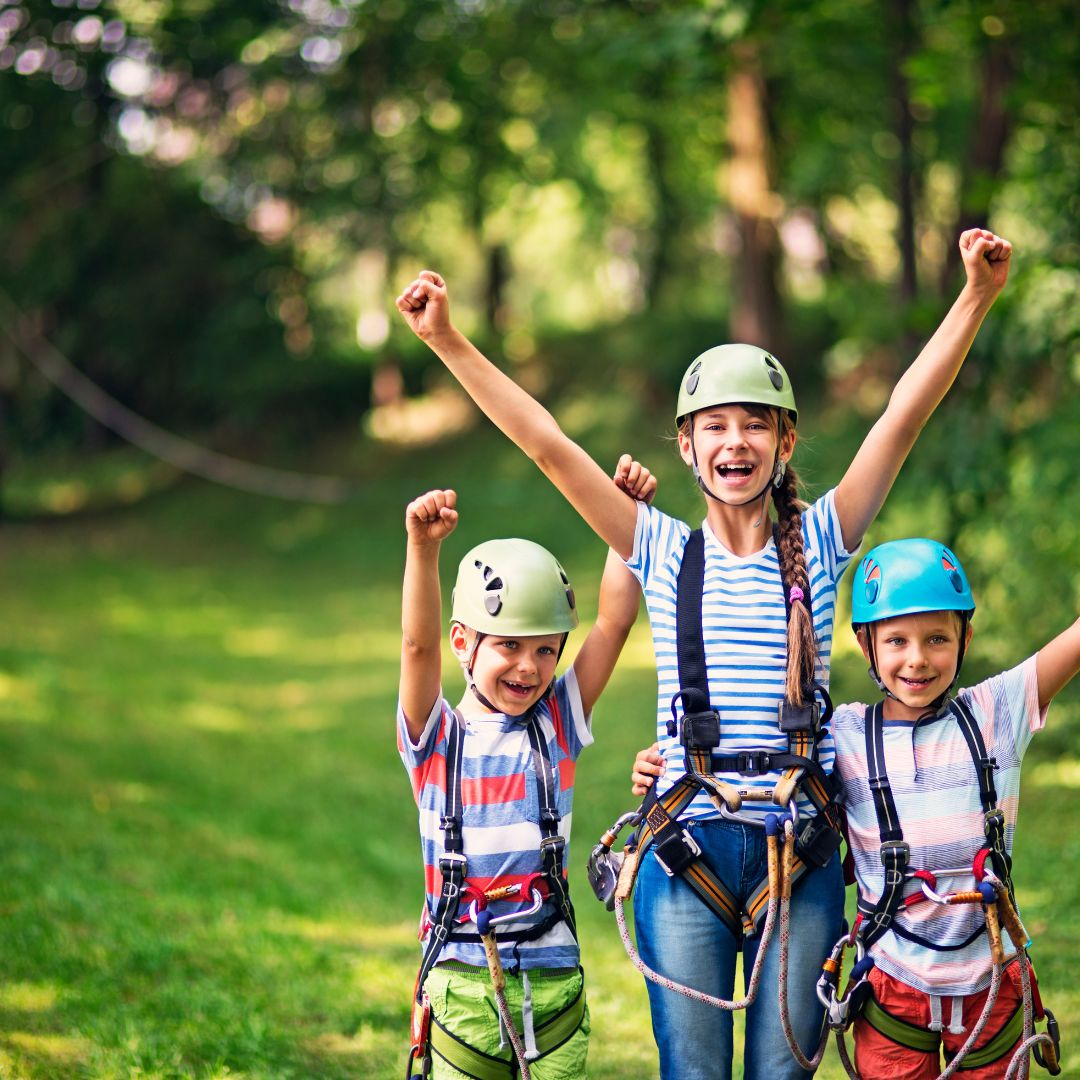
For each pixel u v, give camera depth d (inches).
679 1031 236.8
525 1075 231.5
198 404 2183.8
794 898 235.8
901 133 974.4
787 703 234.4
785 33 959.6
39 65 1549.0
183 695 1008.9
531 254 2536.9
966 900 231.8
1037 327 677.9
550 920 239.3
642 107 1491.1
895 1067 243.3
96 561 1766.7
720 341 1862.7
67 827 587.2
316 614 1424.7
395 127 1674.5
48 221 1943.9
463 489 1818.4
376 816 705.0
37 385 2117.4
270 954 435.2
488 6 1326.3
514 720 247.9
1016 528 697.6
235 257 2075.5
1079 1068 332.8
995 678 247.3
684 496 1124.5
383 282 2025.1
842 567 251.3
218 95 1588.3
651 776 247.0
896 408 249.8
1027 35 740.0
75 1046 340.5
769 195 1382.9
